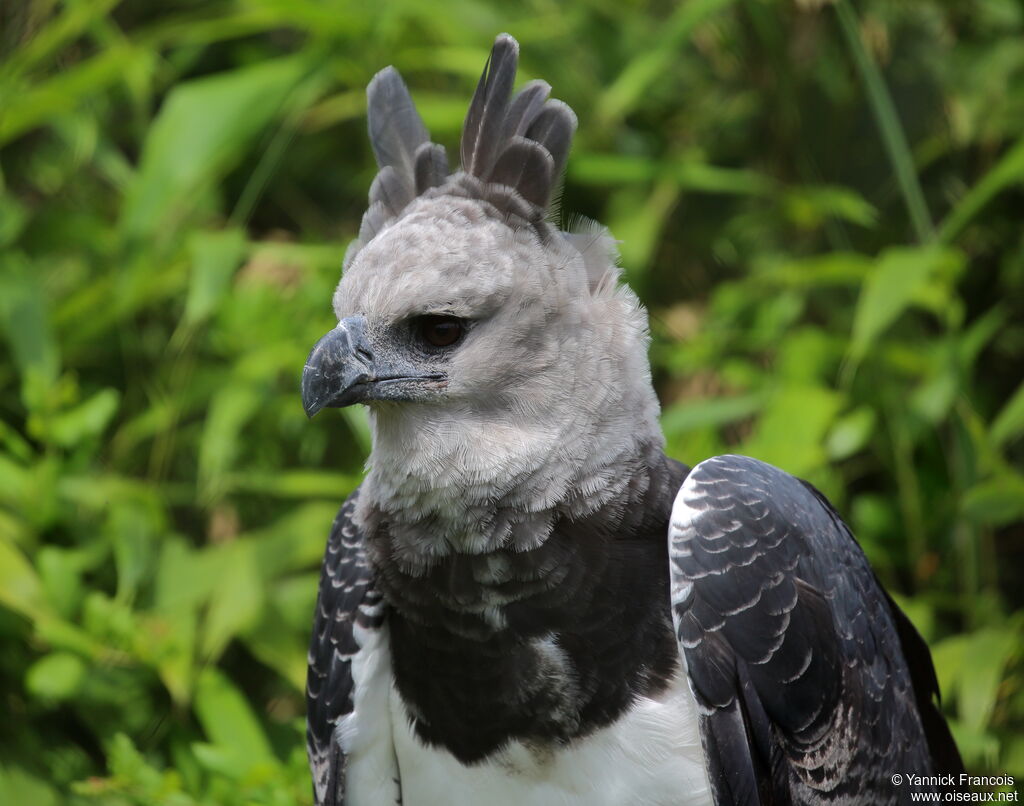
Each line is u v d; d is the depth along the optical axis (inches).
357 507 250.7
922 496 362.0
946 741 276.7
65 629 312.8
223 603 325.4
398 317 231.8
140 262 356.2
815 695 236.5
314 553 335.0
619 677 227.9
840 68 389.1
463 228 232.5
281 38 433.1
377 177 251.1
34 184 405.7
